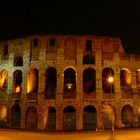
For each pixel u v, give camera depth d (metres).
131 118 68.00
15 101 68.38
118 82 67.06
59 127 63.50
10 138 48.25
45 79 66.81
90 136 50.31
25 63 68.50
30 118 67.75
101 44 67.94
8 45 71.94
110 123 66.62
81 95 65.06
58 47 67.19
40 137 49.44
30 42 68.44
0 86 72.31
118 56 68.31
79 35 67.56
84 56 69.62
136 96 68.38
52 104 65.00
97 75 66.31
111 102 65.75
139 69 70.06
